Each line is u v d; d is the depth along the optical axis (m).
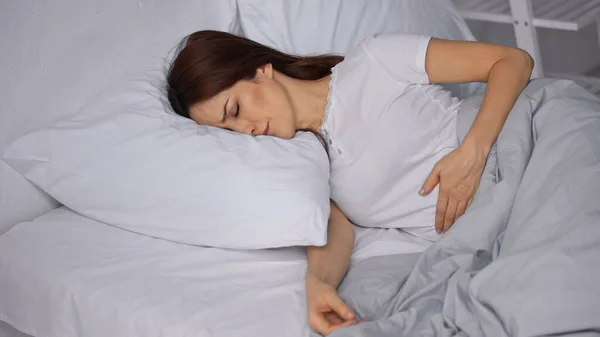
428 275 1.25
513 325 1.08
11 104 1.38
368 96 1.48
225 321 1.19
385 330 1.13
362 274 1.33
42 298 1.30
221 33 1.52
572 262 1.10
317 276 1.29
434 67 1.48
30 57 1.40
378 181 1.45
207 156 1.36
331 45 1.77
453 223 1.42
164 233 1.38
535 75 2.32
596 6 2.35
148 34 1.61
